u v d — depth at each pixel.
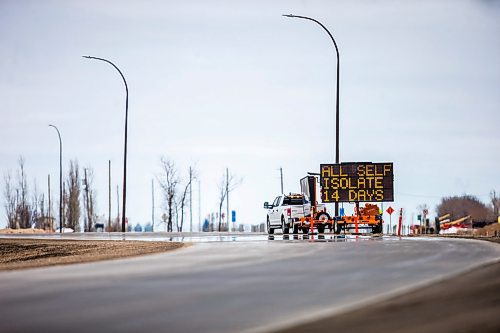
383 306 25.05
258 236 88.94
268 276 33.94
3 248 83.19
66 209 190.12
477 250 49.62
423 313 23.80
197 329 21.97
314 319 23.05
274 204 103.88
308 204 96.81
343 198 92.94
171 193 176.50
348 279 32.44
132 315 24.22
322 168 93.00
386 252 48.06
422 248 52.28
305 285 30.61
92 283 32.16
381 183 92.75
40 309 25.64
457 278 31.83
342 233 96.44
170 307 25.59
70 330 22.14
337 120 100.19
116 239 90.94
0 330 22.28
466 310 24.20
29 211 193.00
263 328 21.88
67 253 70.50
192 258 45.41
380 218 94.25
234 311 24.72
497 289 28.34
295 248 54.03
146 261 43.72
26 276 35.91
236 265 39.59
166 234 118.31
